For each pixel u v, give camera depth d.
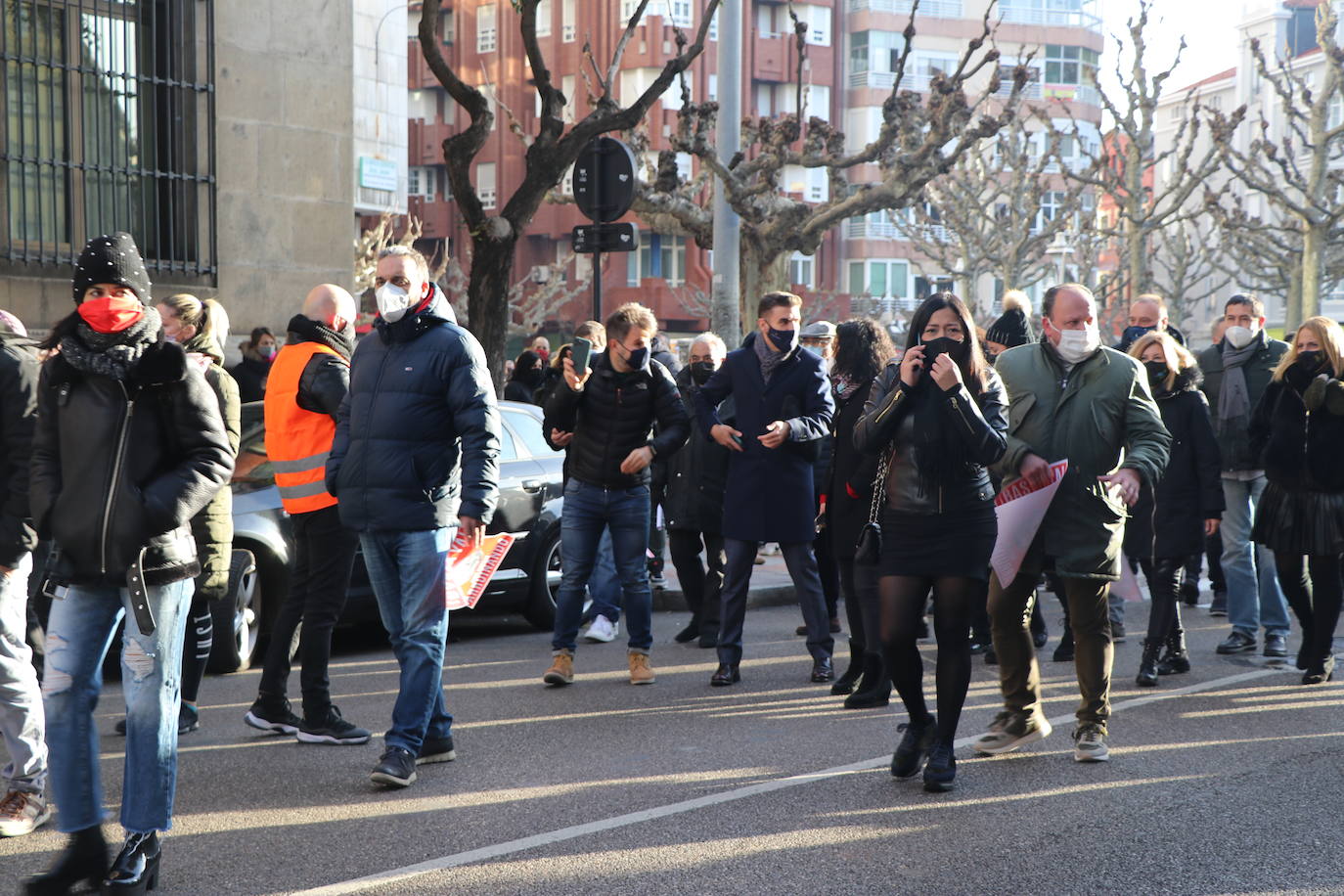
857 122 108.12
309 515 11.35
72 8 21.27
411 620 10.29
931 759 10.00
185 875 8.16
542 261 98.44
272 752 11.20
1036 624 16.20
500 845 8.70
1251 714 12.63
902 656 10.14
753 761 10.88
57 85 21.28
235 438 11.35
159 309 11.31
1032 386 10.91
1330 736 11.73
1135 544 14.39
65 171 21.33
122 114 21.92
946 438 9.83
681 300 92.75
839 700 13.29
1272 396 14.12
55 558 7.74
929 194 74.69
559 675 13.95
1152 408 10.77
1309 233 61.28
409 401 10.26
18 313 20.80
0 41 20.45
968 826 9.09
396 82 57.41
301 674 11.55
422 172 100.81
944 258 76.06
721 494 16.30
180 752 11.21
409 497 10.23
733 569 14.16
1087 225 73.56
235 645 14.51
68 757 7.62
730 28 26.08
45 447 7.70
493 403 10.40
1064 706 13.00
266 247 23.75
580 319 96.56
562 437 14.11
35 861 8.43
